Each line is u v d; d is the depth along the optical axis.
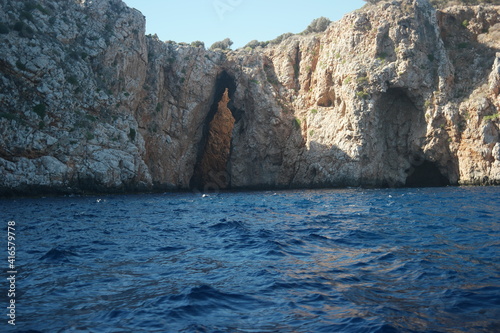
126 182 54.84
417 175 64.38
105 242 17.05
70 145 50.84
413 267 11.50
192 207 35.66
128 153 56.03
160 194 57.53
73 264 12.77
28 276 11.27
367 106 62.00
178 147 68.88
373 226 20.19
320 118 68.12
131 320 7.89
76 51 57.31
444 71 61.34
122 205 37.69
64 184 49.69
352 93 63.06
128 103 61.12
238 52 77.69
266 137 71.75
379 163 62.69
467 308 8.16
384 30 64.31
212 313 8.27
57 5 59.78
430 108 60.34
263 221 24.16
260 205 37.00
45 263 12.88
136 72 63.53
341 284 10.12
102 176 52.03
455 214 24.23
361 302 8.74
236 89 73.38
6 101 49.16
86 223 23.92
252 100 72.50
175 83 69.06
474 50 64.50
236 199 46.28
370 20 66.44
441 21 67.44
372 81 62.19
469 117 57.94
